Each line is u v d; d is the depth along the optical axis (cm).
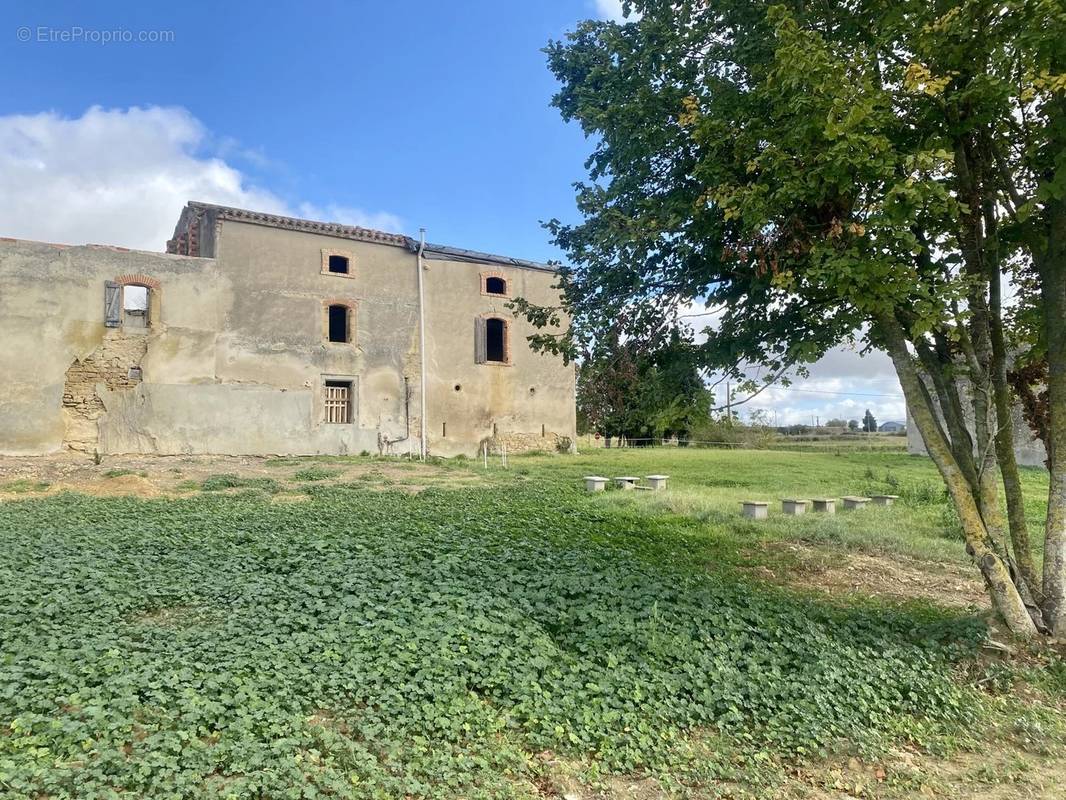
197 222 2448
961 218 702
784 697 565
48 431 2016
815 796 461
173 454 2173
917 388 722
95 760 396
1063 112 616
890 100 647
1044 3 536
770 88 653
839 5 711
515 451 2777
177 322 2206
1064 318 693
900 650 662
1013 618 691
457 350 2694
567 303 803
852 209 668
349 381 2491
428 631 624
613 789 452
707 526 1282
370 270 2553
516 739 489
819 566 1012
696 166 708
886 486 1889
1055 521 702
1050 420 714
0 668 514
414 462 2281
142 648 577
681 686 573
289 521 1141
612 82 778
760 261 644
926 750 523
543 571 865
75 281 2075
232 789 383
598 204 746
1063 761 516
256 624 641
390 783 409
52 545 921
